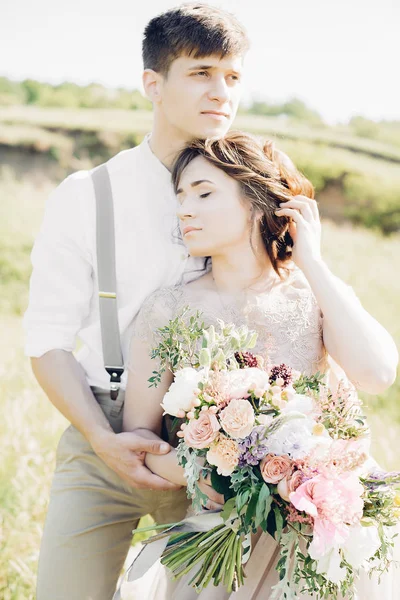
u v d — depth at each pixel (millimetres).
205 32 2209
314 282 2115
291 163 2330
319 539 1719
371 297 7090
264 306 2143
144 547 1992
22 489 3389
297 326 2150
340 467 1797
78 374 2361
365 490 1848
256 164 2182
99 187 2398
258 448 1776
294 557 1969
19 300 7230
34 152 12742
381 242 9773
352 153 13117
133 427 2252
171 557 1937
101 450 2242
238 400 1786
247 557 1874
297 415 1795
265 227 2180
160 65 2303
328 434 1872
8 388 4582
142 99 15656
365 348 2041
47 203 2441
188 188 2158
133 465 2201
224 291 2178
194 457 1840
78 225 2387
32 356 2381
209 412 1815
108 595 2334
